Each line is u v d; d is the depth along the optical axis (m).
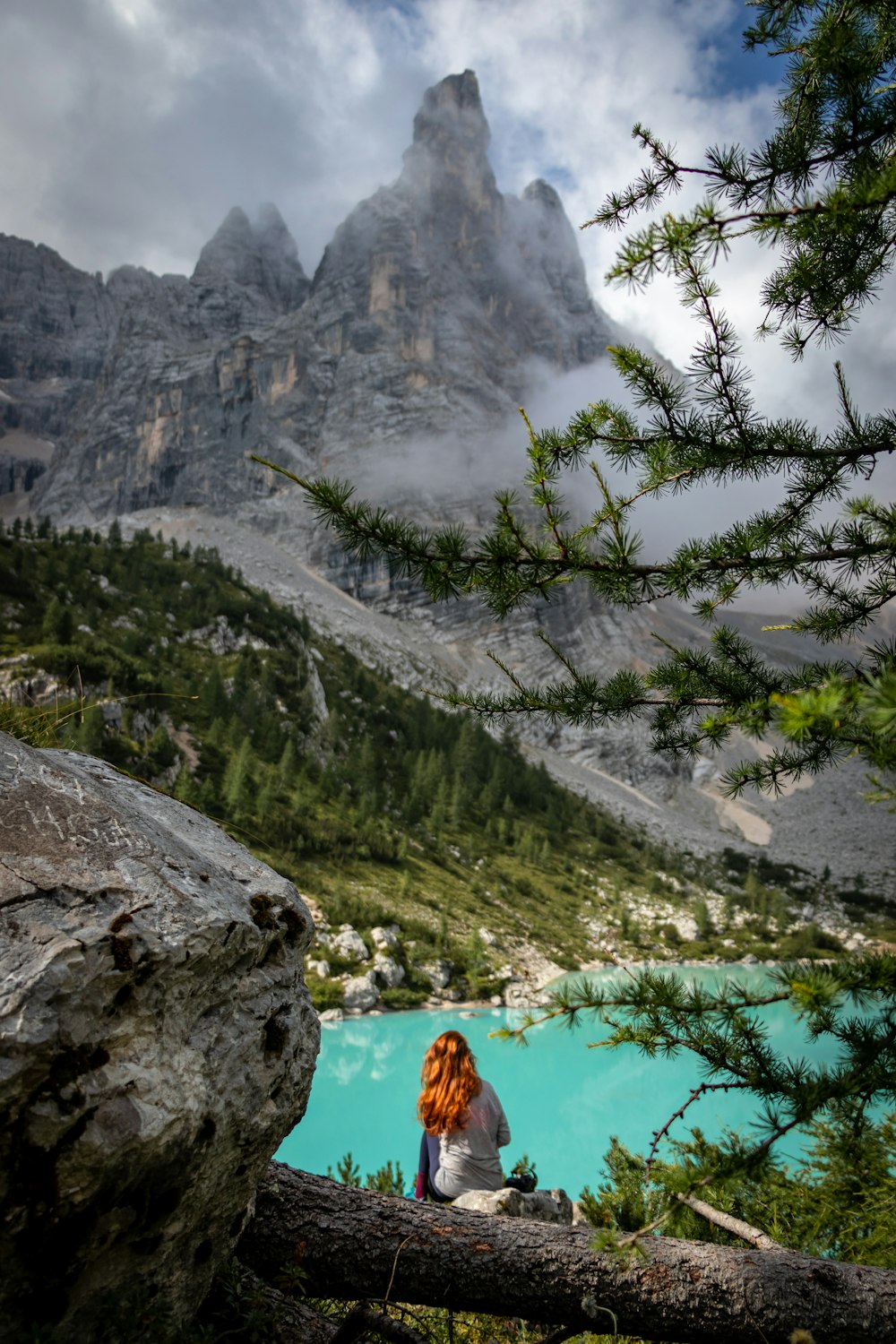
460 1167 4.76
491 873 82.50
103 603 99.25
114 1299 2.05
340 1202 2.95
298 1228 2.86
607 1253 2.78
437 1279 2.79
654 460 3.10
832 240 2.70
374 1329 2.50
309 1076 2.58
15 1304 1.84
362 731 110.94
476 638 196.00
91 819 2.28
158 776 64.31
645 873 103.50
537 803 117.69
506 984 47.59
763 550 3.26
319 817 73.56
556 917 75.44
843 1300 2.66
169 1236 2.15
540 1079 28.14
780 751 2.68
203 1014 2.21
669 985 2.36
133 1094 1.89
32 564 96.44
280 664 107.81
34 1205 1.76
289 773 80.12
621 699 3.30
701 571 3.21
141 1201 1.99
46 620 79.25
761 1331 2.62
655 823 146.12
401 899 60.72
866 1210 3.47
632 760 171.38
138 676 81.75
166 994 2.05
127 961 1.94
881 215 2.50
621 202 2.75
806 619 3.35
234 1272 2.64
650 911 87.12
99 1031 1.87
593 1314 2.72
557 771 156.12
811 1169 3.79
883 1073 1.95
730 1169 2.13
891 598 3.19
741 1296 2.67
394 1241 2.84
